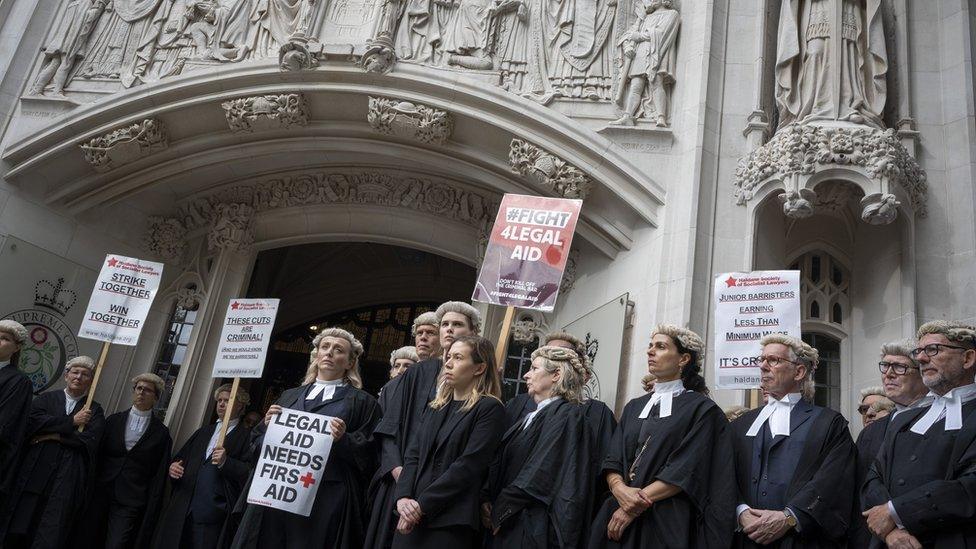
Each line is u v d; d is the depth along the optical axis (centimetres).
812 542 445
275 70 1015
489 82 986
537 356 551
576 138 930
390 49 995
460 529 477
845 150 790
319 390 610
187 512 852
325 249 1565
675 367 520
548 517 479
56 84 1077
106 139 1041
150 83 1041
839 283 889
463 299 1598
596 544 473
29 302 1032
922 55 909
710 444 480
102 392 1059
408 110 987
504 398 996
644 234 923
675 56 966
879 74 852
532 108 955
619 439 507
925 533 404
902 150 805
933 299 796
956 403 436
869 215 782
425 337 643
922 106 884
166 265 1147
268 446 563
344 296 1622
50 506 774
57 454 791
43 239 1057
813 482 454
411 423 557
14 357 874
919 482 422
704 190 871
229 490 827
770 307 611
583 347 667
